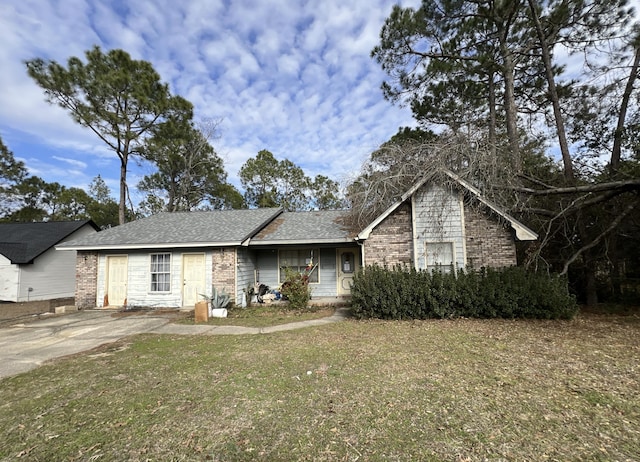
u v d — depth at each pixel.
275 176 32.03
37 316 11.67
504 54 12.88
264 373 5.16
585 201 9.65
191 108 23.69
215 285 12.53
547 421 3.51
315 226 14.45
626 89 11.42
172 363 5.83
